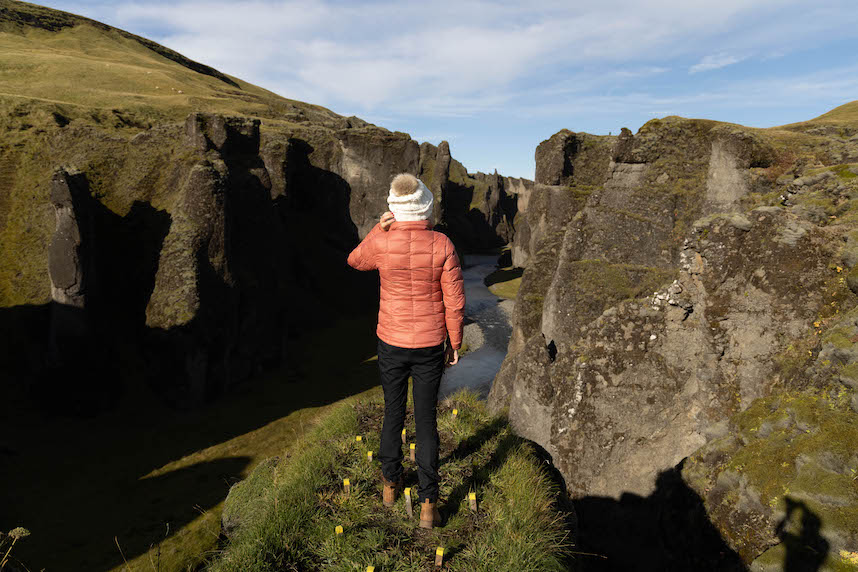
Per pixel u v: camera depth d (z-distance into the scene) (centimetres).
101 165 4197
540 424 1291
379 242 303
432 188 11806
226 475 2502
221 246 3653
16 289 3391
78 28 14312
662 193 1862
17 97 4800
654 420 1084
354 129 7262
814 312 891
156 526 2008
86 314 3206
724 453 853
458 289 299
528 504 364
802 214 1033
